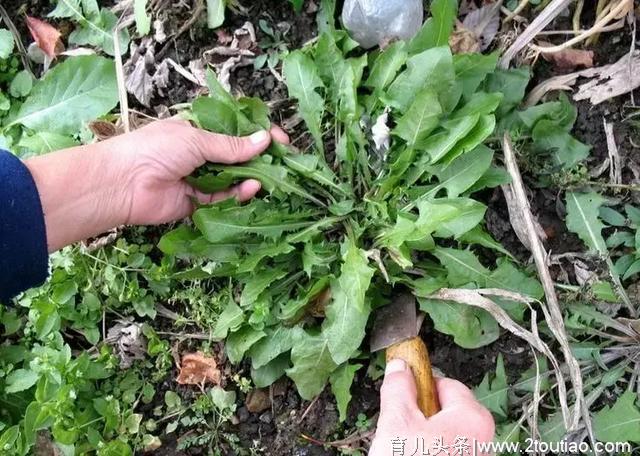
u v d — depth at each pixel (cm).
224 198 50
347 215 51
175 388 54
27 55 57
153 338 53
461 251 49
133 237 54
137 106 55
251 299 48
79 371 51
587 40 53
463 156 48
